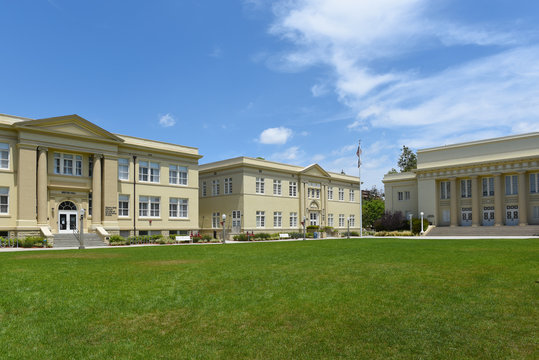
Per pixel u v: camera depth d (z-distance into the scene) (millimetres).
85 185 39906
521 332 7992
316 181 63875
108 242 38156
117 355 7305
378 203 91812
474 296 10617
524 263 16125
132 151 43562
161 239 41219
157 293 11555
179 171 47969
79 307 10172
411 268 15273
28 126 35438
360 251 23172
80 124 38875
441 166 62000
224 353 7336
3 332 8461
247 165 53281
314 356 7117
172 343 7844
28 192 35500
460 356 6996
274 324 8781
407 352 7207
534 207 54719
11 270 15719
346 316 9180
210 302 10562
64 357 7234
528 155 54562
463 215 61094
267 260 19047
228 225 54438
